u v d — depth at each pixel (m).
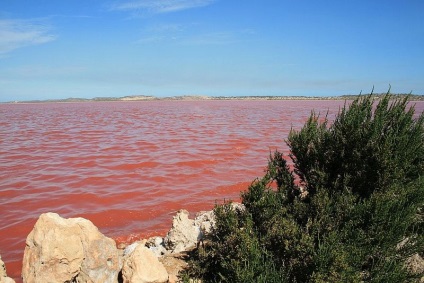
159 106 145.38
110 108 130.62
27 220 14.52
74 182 20.36
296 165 9.08
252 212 7.69
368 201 6.47
